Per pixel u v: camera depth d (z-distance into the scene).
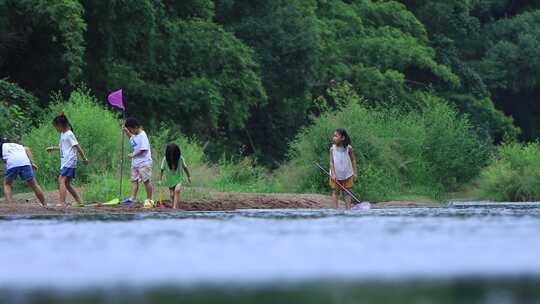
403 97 136.75
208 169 68.06
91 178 59.91
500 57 179.25
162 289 14.51
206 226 29.02
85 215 40.25
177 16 109.56
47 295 13.99
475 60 182.50
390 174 71.75
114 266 17.58
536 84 181.75
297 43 120.94
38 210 44.03
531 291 13.73
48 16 88.12
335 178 50.78
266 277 15.89
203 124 104.94
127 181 57.94
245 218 35.53
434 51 156.12
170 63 104.31
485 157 85.06
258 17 124.56
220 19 124.88
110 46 95.56
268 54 121.00
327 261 18.11
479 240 22.36
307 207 54.78
